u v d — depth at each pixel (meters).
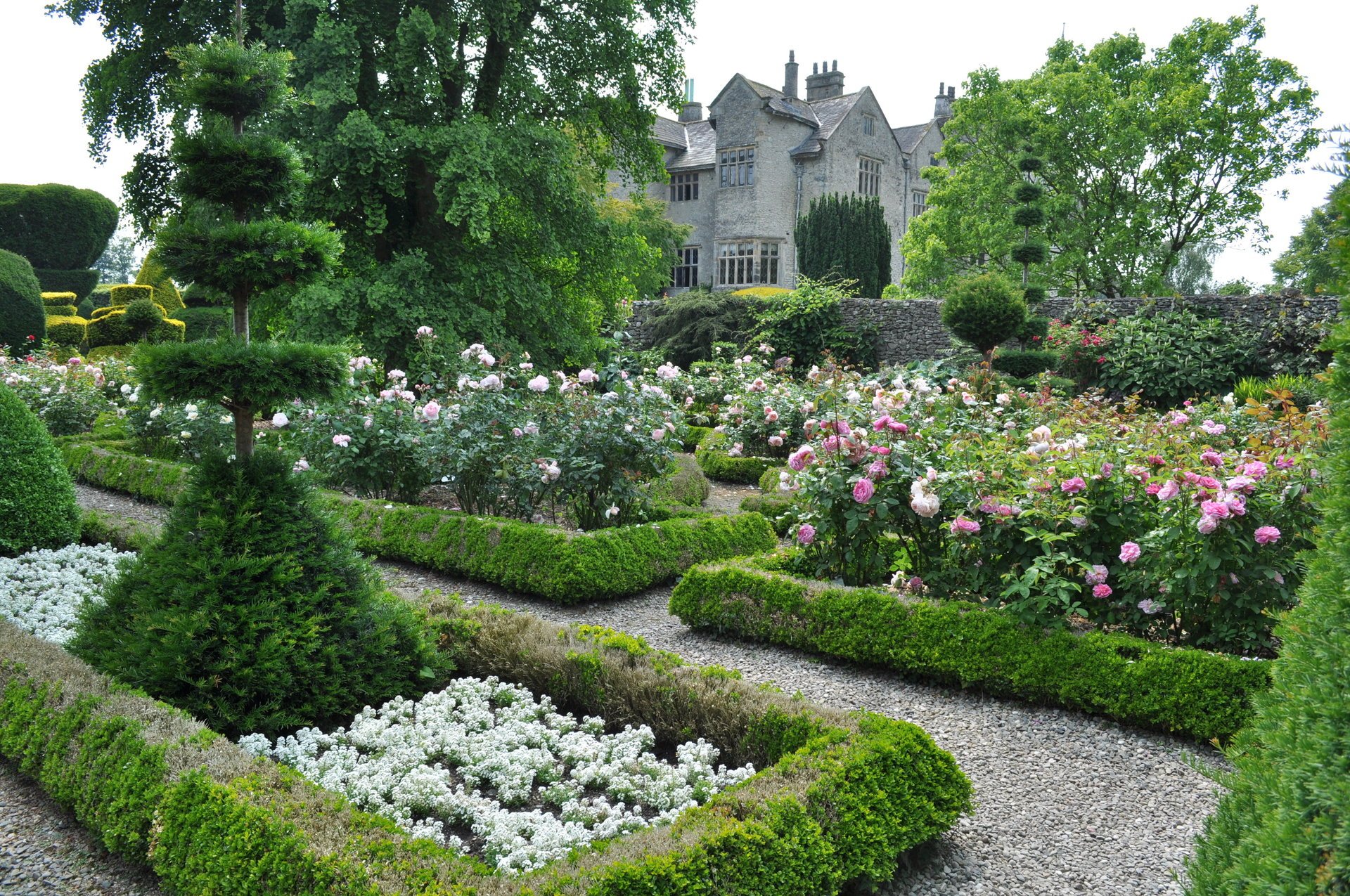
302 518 4.07
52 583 5.77
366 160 13.66
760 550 7.51
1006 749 4.05
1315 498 4.15
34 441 6.70
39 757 3.41
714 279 37.03
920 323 20.19
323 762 3.45
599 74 16.84
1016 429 7.89
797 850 2.70
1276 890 1.70
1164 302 17.30
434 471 7.62
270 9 14.73
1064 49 24.55
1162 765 3.89
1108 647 4.34
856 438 5.34
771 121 35.72
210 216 4.06
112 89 15.19
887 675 4.97
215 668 3.65
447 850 2.64
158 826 2.86
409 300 14.23
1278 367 15.36
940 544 5.30
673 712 3.81
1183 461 4.95
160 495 9.07
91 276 28.23
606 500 7.35
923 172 25.52
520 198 15.81
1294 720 1.86
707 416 14.73
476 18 14.76
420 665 4.30
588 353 17.09
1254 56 22.16
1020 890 2.97
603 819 3.14
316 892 2.46
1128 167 22.72
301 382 3.84
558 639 4.38
